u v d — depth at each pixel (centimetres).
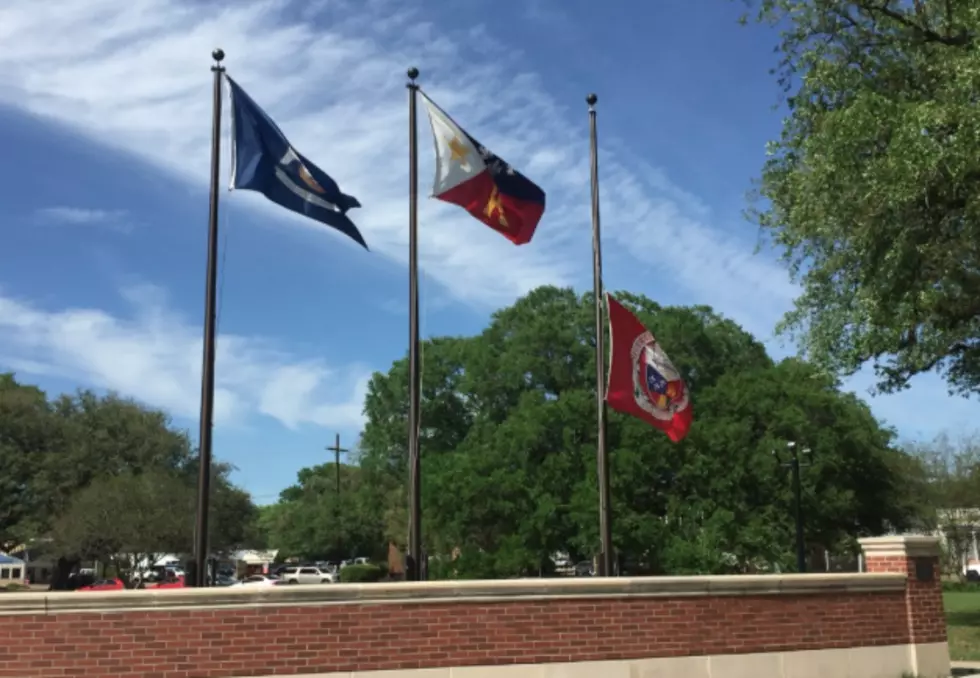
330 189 1427
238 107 1384
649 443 3669
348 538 8306
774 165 2055
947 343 1955
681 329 4475
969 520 5850
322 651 1062
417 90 1577
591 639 1194
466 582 1141
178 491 5359
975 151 1485
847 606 1378
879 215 1672
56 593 981
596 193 1650
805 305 2008
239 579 7875
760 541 3441
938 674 1421
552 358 4641
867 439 3931
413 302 1488
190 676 1007
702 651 1255
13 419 5684
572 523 3612
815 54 1973
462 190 1538
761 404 3825
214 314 1273
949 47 1789
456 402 4950
